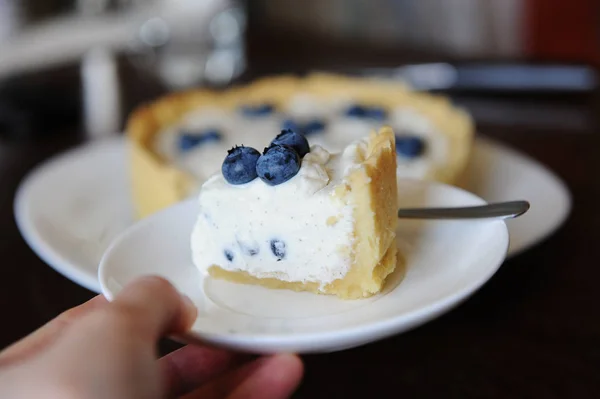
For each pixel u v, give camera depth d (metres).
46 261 0.39
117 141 0.55
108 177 0.50
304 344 0.23
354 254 0.27
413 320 0.24
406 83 0.64
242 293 0.28
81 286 0.38
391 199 0.28
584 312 0.34
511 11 0.90
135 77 0.73
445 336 0.33
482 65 0.66
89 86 0.70
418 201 0.31
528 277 0.37
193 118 0.55
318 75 0.62
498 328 0.33
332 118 0.53
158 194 0.42
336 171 0.28
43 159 0.55
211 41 0.84
